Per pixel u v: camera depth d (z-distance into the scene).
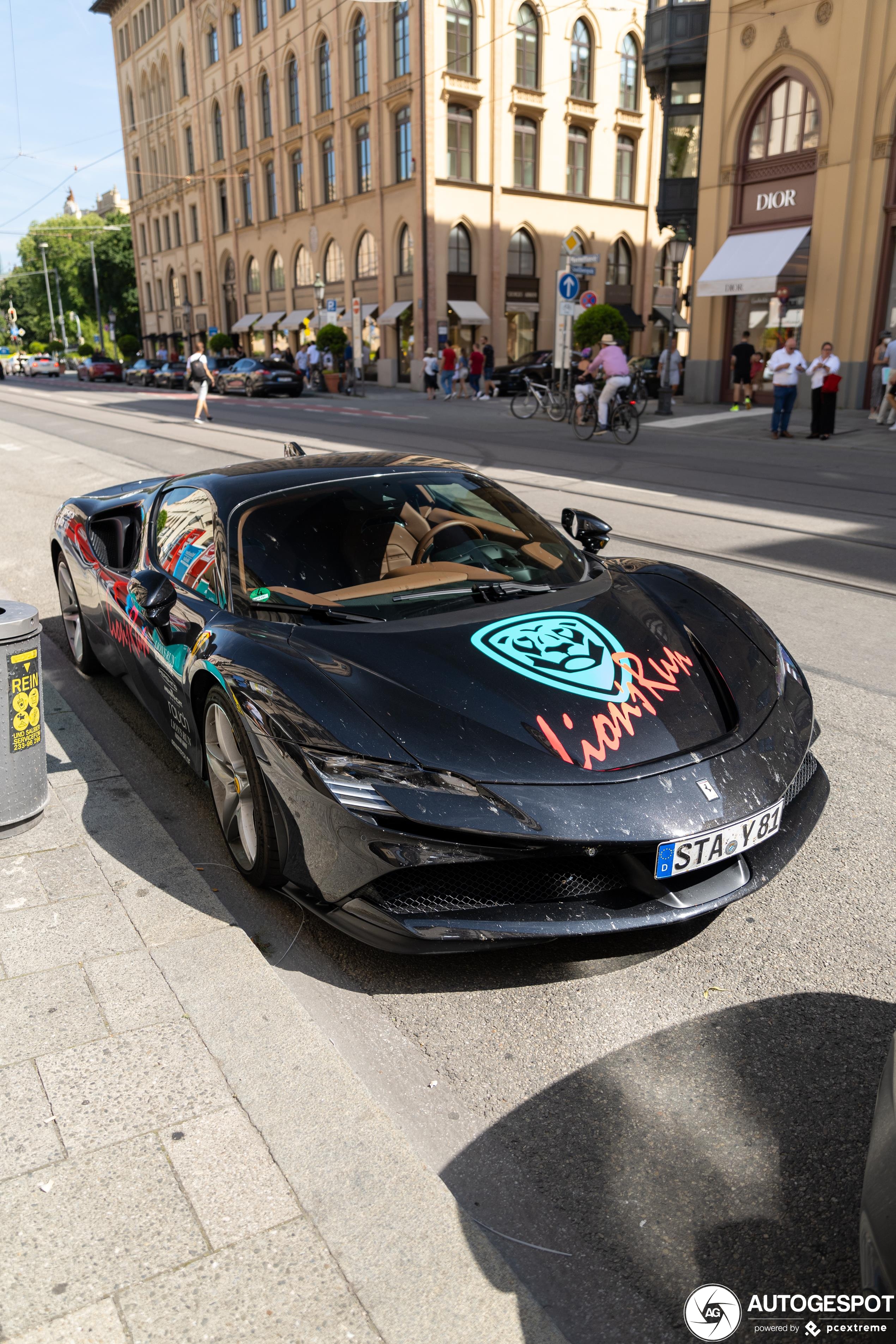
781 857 2.77
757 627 3.35
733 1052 2.38
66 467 13.19
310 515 3.50
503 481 11.32
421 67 32.72
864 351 20.06
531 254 37.97
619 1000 2.58
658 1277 1.81
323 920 2.83
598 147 38.66
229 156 48.00
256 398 31.31
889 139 18.80
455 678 2.76
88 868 3.18
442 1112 2.23
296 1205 1.92
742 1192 1.99
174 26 51.72
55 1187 1.96
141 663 3.91
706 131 22.44
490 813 2.42
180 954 2.70
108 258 78.31
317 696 2.69
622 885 2.57
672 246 27.77
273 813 2.77
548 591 3.35
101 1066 2.28
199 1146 2.05
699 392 24.17
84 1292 1.74
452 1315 1.71
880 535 8.13
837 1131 2.13
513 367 32.06
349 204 38.62
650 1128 2.16
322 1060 2.32
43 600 6.77
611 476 11.70
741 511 9.29
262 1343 1.65
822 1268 1.81
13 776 3.33
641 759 2.60
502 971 2.72
